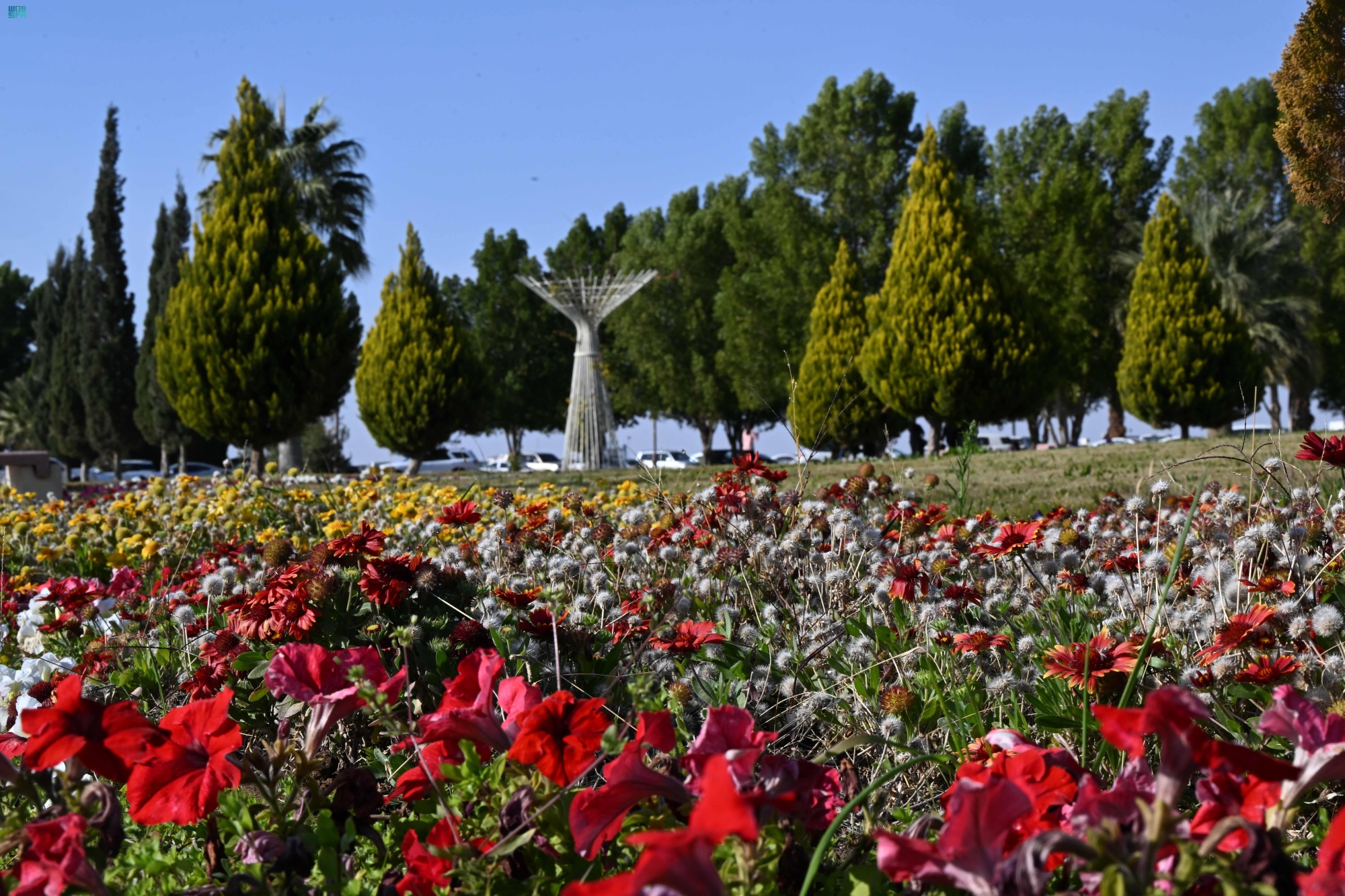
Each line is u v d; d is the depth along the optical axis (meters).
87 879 0.98
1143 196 33.34
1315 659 1.85
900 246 21.14
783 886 1.14
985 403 20.45
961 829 0.84
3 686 2.33
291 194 19.53
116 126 37.03
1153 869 0.88
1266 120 34.97
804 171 33.78
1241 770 0.84
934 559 3.11
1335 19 11.34
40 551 4.78
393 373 21.73
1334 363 34.34
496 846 1.12
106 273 36.91
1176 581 2.47
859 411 23.38
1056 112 33.06
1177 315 24.83
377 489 6.22
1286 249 31.08
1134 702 1.76
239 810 1.23
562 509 4.25
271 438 18.66
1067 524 3.87
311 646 1.36
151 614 3.02
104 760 1.15
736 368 32.81
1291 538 2.51
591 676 2.12
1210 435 25.72
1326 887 0.78
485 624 2.23
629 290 23.33
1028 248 31.64
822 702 2.02
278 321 17.98
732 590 3.05
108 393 36.66
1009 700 2.08
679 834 0.77
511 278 40.88
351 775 1.36
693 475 7.44
